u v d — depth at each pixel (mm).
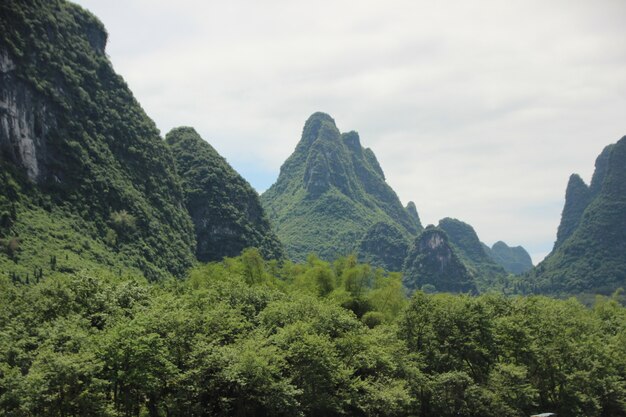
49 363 45156
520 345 74250
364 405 63000
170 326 56062
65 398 46969
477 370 74000
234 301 75312
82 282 63531
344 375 61969
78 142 192500
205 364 53906
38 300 61156
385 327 79312
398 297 101688
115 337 50000
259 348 58219
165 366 51594
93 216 181750
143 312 57312
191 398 54375
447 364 72375
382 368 67688
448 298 82188
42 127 181625
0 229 144875
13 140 169750
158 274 181875
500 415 66438
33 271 134375
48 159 180375
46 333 51812
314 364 59938
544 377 74688
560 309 85000
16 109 172875
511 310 84500
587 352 76312
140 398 56375
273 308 70750
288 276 123062
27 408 43438
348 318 73688
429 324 75438
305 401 59469
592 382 73750
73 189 181875
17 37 181500
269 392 55094
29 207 162375
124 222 186375
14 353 50531
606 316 112062
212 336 59312
